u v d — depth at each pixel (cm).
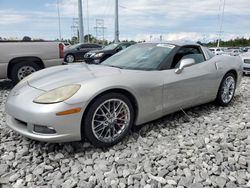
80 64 377
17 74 600
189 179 219
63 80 275
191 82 348
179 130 323
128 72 299
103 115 267
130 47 405
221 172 230
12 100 271
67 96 244
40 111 239
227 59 429
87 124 256
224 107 432
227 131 321
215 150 269
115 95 271
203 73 368
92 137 262
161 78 313
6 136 303
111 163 246
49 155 259
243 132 319
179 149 271
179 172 230
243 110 416
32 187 211
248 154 261
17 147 276
